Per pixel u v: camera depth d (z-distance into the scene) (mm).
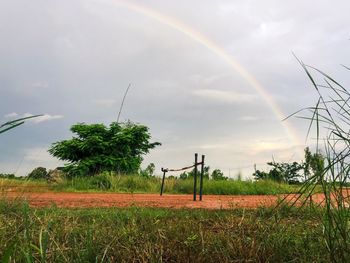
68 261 3533
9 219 4836
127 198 10961
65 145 25656
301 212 5180
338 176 3184
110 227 4895
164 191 17922
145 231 4746
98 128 26234
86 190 16781
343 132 3217
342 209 3262
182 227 5066
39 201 8953
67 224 4941
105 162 25141
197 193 17453
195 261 3805
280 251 3832
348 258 3119
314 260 3650
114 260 3764
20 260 3354
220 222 5492
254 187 16578
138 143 27359
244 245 4086
